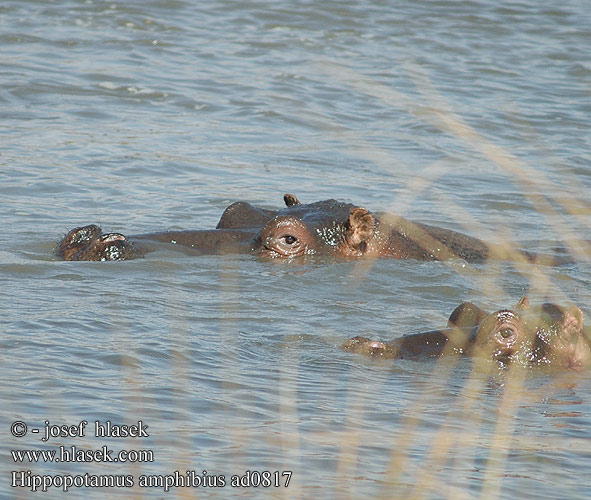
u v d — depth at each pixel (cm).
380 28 6356
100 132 4397
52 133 4325
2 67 5188
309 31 6225
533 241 3244
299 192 3750
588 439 1653
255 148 4306
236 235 2942
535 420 1739
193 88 5097
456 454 1557
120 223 3256
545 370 2023
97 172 3850
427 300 2558
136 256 2728
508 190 3856
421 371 1977
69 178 3750
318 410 1716
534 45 6216
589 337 2119
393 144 4356
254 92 5069
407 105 4912
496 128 4578
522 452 1578
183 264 2709
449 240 3072
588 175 3884
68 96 4875
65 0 6494
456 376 1956
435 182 3900
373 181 3928
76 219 3269
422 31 6350
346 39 6112
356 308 2439
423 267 2875
